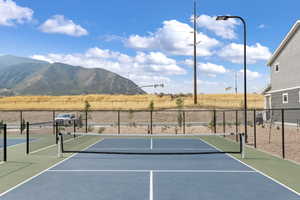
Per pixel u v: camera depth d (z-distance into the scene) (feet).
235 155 57.11
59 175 39.47
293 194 30.48
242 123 154.51
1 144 77.20
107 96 338.13
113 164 47.60
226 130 118.83
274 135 96.58
